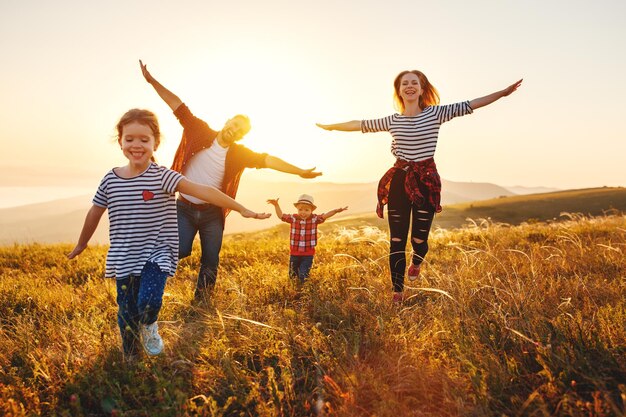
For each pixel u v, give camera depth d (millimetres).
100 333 4055
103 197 3598
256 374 3314
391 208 5227
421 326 4082
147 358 3404
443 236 10891
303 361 3602
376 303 4719
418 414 2705
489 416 2590
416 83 5227
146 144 3539
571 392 2648
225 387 3207
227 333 4086
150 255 3572
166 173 3574
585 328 3537
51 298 5738
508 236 10023
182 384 3119
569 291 4719
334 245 10172
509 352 3408
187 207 5562
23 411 2744
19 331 4258
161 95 5938
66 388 3115
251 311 4754
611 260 6238
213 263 5707
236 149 5602
